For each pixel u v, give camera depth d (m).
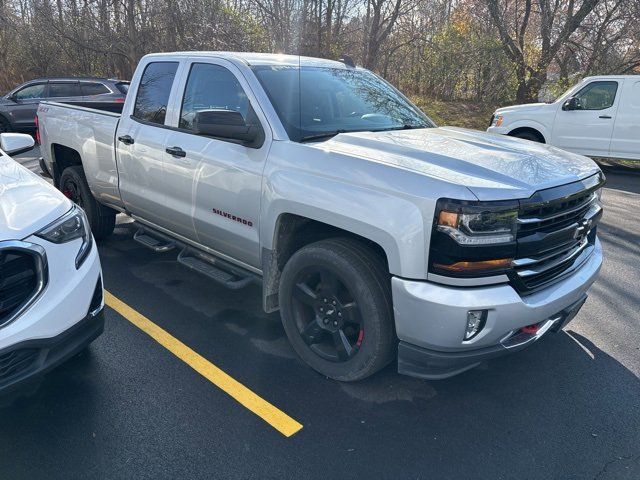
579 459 2.64
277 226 3.21
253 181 3.32
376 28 19.39
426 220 2.54
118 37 20.39
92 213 5.32
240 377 3.24
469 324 2.57
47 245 2.65
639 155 10.23
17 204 2.79
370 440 2.73
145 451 2.62
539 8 19.05
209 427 2.79
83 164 5.09
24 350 2.52
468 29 20.42
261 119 3.34
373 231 2.71
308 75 3.79
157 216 4.34
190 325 3.87
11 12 23.56
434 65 21.06
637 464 2.62
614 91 10.30
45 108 5.81
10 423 2.79
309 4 20.05
